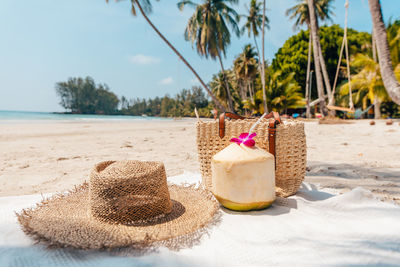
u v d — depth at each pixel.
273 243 1.19
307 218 1.45
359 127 10.66
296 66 28.23
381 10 5.97
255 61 34.44
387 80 5.88
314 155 4.46
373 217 1.42
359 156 4.22
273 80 24.44
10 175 3.16
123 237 1.14
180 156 4.70
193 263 1.05
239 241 1.21
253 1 23.81
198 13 16.84
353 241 1.17
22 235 1.29
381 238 1.18
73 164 3.95
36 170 3.48
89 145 6.52
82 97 113.50
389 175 2.78
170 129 13.55
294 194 1.90
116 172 1.37
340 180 2.62
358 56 19.25
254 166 1.49
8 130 11.55
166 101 111.88
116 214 1.30
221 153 1.60
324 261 1.03
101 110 120.06
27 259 1.08
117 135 9.75
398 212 1.44
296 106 24.41
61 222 1.27
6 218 1.51
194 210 1.50
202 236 1.27
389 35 16.61
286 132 1.74
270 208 1.62
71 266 1.03
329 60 27.22
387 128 9.32
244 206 1.51
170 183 2.04
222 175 1.53
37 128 13.18
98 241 1.09
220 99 42.81
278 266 1.02
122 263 1.04
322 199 1.85
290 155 1.76
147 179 1.36
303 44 28.48
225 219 1.46
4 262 1.05
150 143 7.05
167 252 1.13
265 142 1.77
